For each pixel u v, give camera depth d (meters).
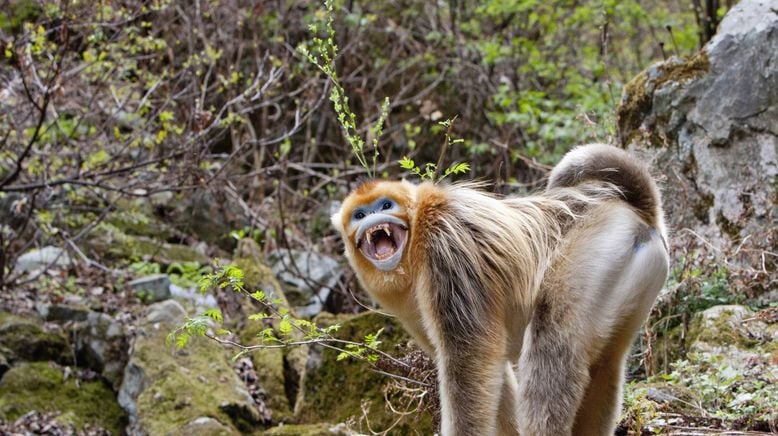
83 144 14.58
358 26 20.45
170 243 16.33
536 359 6.82
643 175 7.23
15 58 13.45
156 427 11.42
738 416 8.05
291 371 12.59
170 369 12.10
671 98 11.82
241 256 14.77
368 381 10.79
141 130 14.21
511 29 20.81
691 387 8.82
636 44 20.77
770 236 10.91
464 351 6.79
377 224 7.11
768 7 11.43
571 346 6.78
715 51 11.61
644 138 12.03
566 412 6.68
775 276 10.63
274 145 18.94
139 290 14.03
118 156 14.07
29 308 13.29
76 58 15.90
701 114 11.61
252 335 13.17
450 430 6.72
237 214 16.86
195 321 8.15
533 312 7.02
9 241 13.75
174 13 18.48
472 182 7.63
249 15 18.81
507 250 7.03
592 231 7.02
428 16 21.39
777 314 10.10
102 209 15.63
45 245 14.88
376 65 19.88
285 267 15.02
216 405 11.65
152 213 16.69
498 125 18.84
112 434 11.91
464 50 20.33
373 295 7.35
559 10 19.45
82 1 14.53
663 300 10.67
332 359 11.11
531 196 7.58
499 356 6.84
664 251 7.07
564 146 16.91
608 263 6.86
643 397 8.30
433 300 6.92
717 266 11.01
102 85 14.41
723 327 10.00
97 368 12.68
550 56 20.45
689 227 11.62
